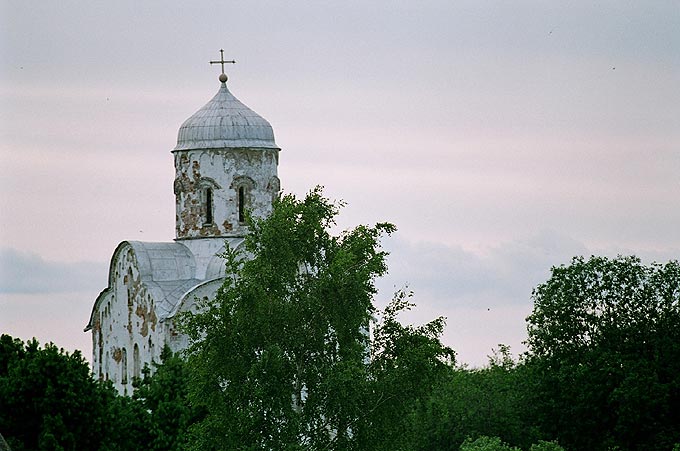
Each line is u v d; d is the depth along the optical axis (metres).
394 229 134.75
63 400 146.12
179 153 183.00
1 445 125.56
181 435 149.12
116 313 183.75
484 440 167.50
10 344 155.75
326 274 129.75
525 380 187.38
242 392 126.94
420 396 129.12
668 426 179.62
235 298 129.38
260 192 182.38
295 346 128.38
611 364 181.25
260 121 183.62
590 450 181.25
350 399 126.25
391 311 132.75
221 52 187.62
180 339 175.50
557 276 188.25
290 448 123.75
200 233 182.12
